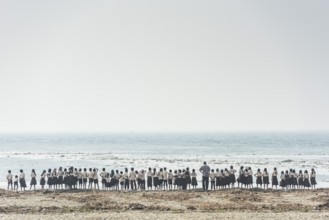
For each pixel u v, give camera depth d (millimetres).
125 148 164625
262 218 29250
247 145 184625
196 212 32062
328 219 28922
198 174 65938
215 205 35781
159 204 36281
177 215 30500
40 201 37531
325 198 39938
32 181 48594
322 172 69000
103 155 118688
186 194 42406
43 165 85812
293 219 28891
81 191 45688
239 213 31453
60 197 40094
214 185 48062
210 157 108312
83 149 159125
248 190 46156
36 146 188875
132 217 29609
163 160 95312
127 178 48031
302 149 151875
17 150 154375
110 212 32062
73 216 29953
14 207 34125
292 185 49531
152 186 49375
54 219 28797
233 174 49094
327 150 145125
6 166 83750
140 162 90375
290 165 81500
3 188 50344
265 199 39750
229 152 134500
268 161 92250
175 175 48344
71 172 48312
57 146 187250
